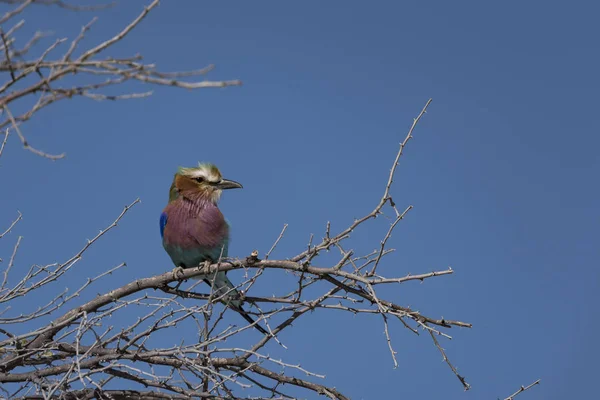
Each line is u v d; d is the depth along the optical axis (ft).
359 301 41.52
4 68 24.18
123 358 40.45
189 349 39.24
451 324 41.52
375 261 40.27
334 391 44.24
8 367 41.63
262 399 40.60
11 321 39.09
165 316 39.42
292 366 37.04
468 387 41.22
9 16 24.00
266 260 41.91
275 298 43.78
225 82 23.13
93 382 35.83
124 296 44.88
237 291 43.91
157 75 23.99
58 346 41.81
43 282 40.01
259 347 44.19
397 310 41.55
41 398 39.93
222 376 37.40
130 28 24.48
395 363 38.11
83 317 38.81
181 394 42.93
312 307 41.91
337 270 40.55
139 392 41.68
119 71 23.76
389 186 39.70
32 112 23.99
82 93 24.04
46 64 24.07
